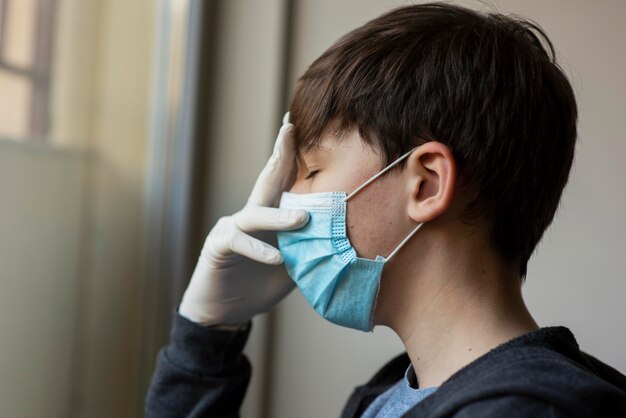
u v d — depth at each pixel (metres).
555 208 0.79
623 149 1.31
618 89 1.31
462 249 0.73
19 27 1.09
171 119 1.45
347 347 1.47
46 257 1.19
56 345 1.23
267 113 1.47
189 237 1.46
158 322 1.47
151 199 1.46
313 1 1.47
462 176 0.72
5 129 1.07
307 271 0.79
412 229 0.73
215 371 0.99
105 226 1.35
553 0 1.33
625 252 1.32
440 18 0.76
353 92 0.74
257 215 0.84
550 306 1.36
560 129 0.76
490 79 0.72
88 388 1.33
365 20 1.43
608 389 0.58
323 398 1.48
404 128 0.72
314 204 0.77
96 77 1.29
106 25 1.31
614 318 1.33
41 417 1.20
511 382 0.58
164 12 1.45
